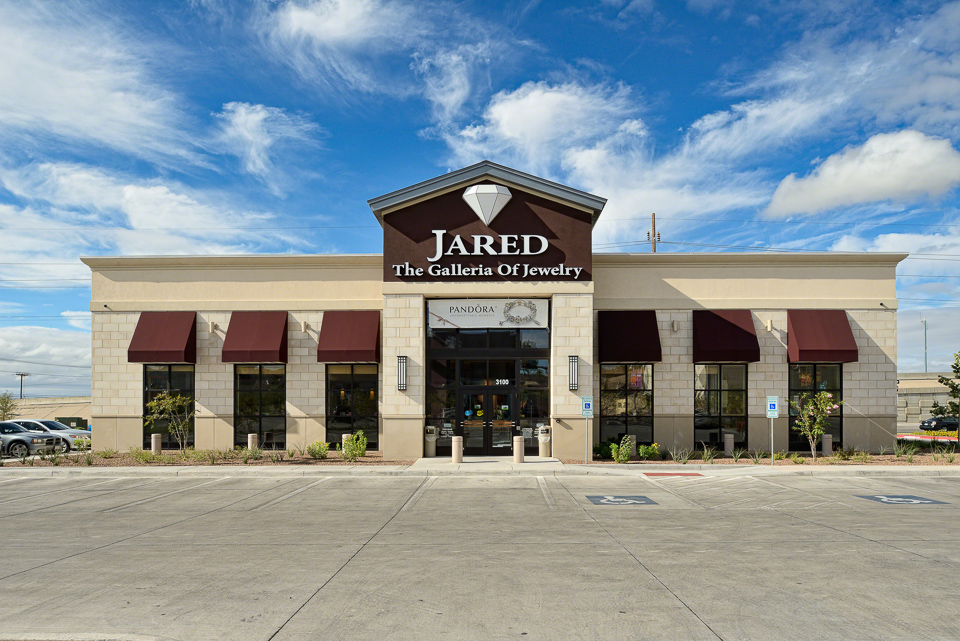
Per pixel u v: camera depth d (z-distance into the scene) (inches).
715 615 280.5
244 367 986.7
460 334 927.7
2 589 324.5
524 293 900.0
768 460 871.7
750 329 943.0
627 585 323.6
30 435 1095.6
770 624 269.9
